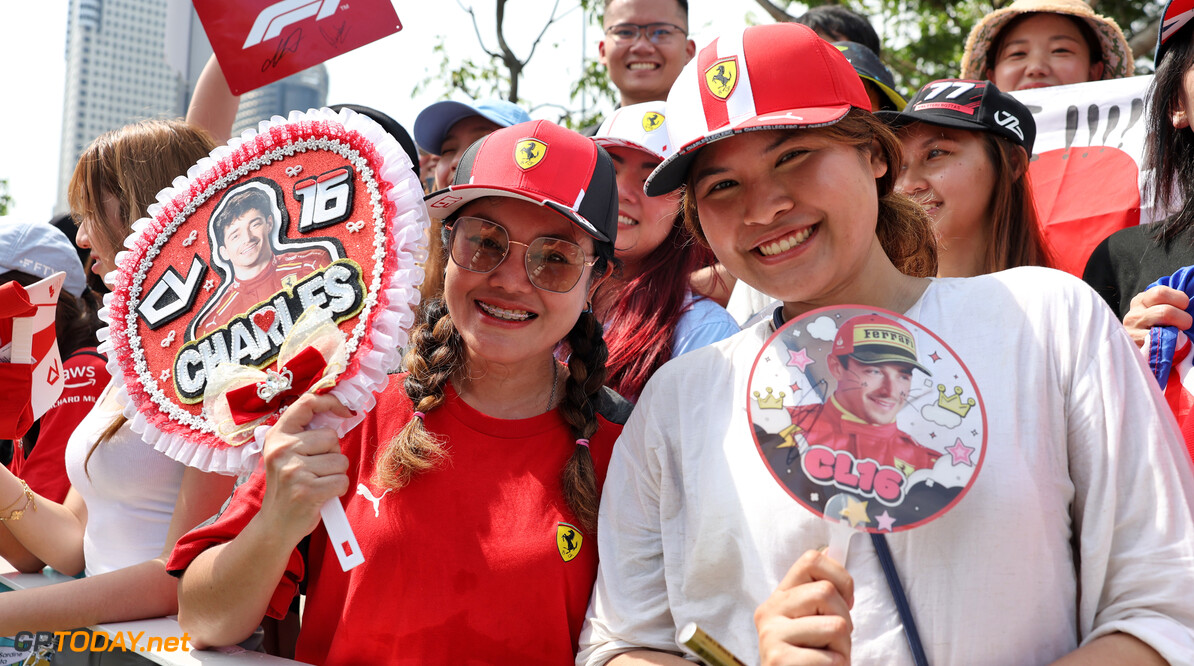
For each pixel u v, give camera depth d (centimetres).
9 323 249
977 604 150
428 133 395
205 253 205
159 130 262
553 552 193
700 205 186
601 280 221
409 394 207
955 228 288
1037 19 379
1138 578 148
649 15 443
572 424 206
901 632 153
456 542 193
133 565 220
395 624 190
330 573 199
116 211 260
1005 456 153
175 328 203
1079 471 157
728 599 173
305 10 308
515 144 204
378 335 184
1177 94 244
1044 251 294
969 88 289
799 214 174
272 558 180
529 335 201
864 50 363
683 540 181
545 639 191
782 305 193
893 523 147
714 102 177
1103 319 162
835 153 175
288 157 205
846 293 183
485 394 212
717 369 187
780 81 174
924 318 172
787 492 153
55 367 257
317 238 196
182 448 194
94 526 238
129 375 204
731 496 171
